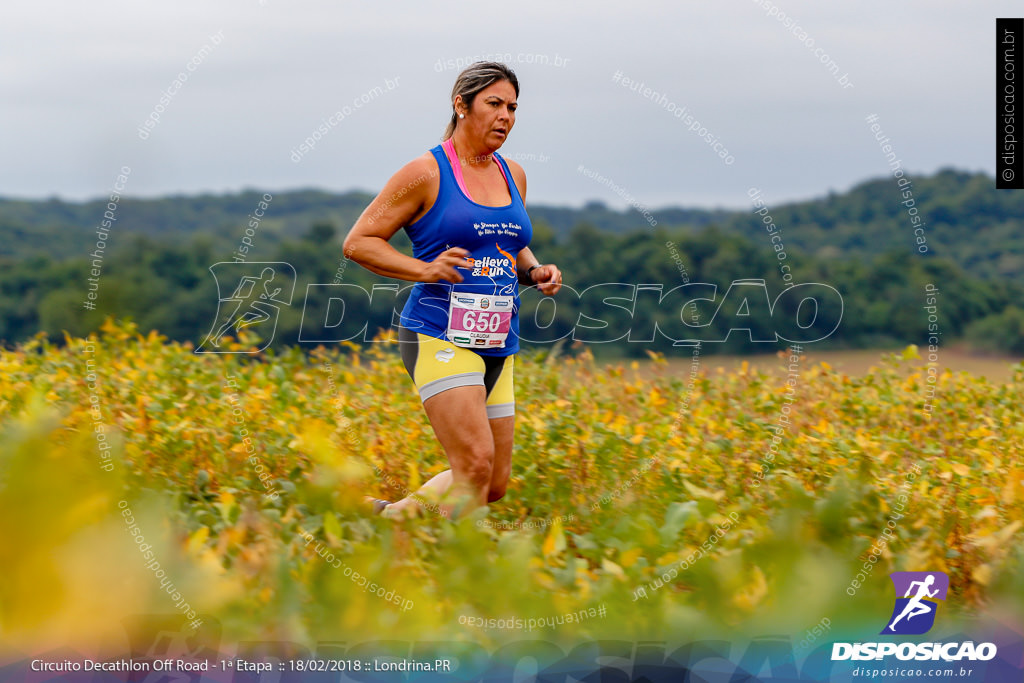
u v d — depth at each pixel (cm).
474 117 1129
